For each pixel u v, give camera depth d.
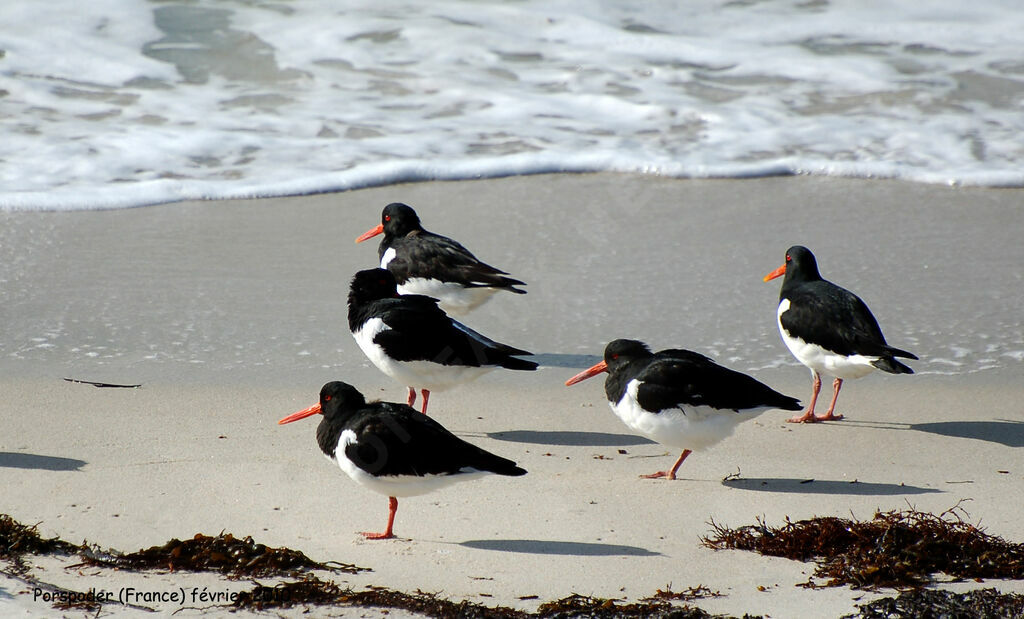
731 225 16.64
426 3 24.47
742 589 7.92
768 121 20.09
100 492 9.34
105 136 18.78
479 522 9.11
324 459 10.28
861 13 24.56
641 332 13.42
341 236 16.11
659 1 24.97
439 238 13.73
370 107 20.39
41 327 12.95
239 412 11.21
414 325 11.08
